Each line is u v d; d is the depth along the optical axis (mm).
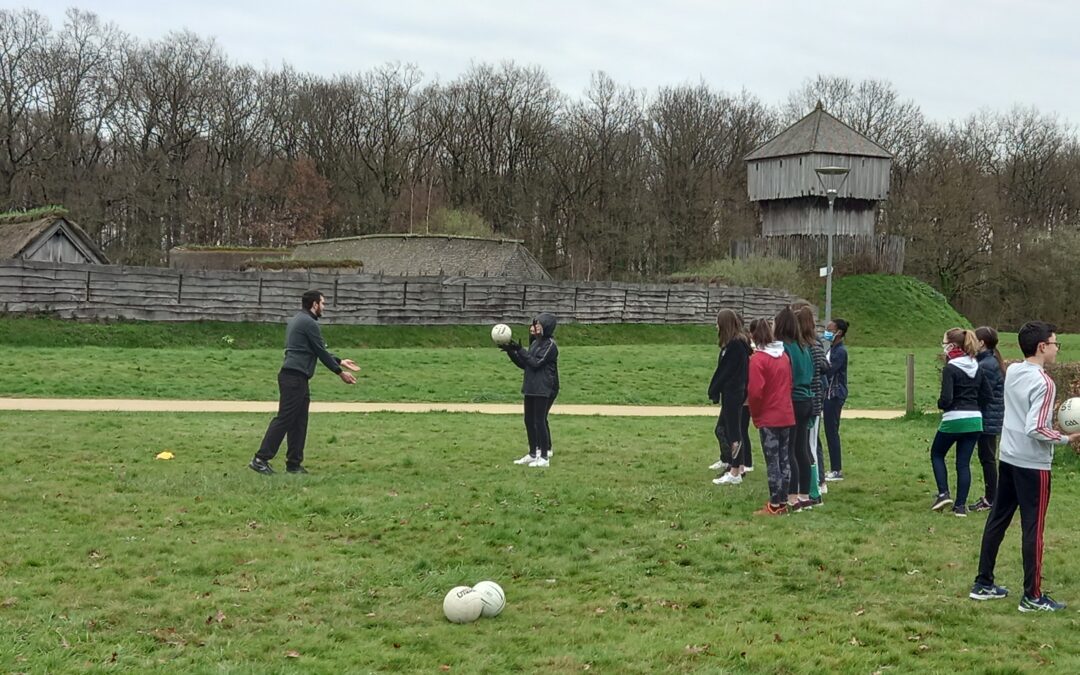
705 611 7562
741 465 12703
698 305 46031
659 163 78938
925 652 6742
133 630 6867
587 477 12711
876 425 19172
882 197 56406
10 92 67250
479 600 7258
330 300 37562
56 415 17141
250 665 6246
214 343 34125
